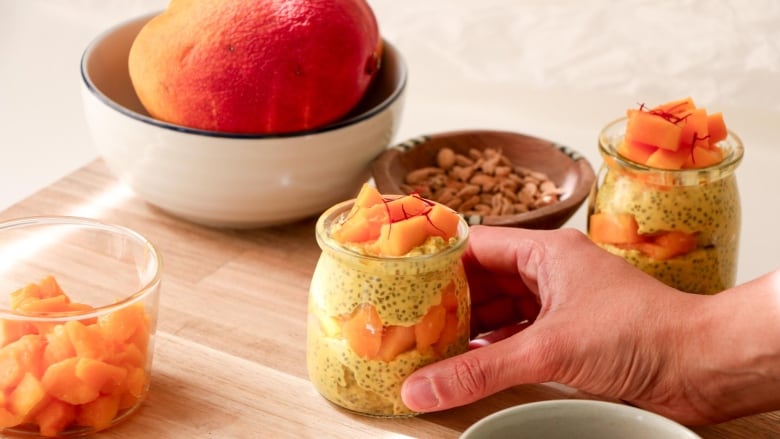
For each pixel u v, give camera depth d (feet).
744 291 2.78
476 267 3.01
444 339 2.78
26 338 2.71
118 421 2.78
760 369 2.74
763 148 4.22
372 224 2.75
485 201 3.35
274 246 3.28
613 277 2.83
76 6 4.84
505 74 4.47
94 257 2.95
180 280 3.15
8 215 3.31
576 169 3.36
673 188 3.02
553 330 2.77
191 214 3.27
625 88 4.39
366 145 3.27
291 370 2.92
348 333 2.75
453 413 2.85
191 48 3.14
